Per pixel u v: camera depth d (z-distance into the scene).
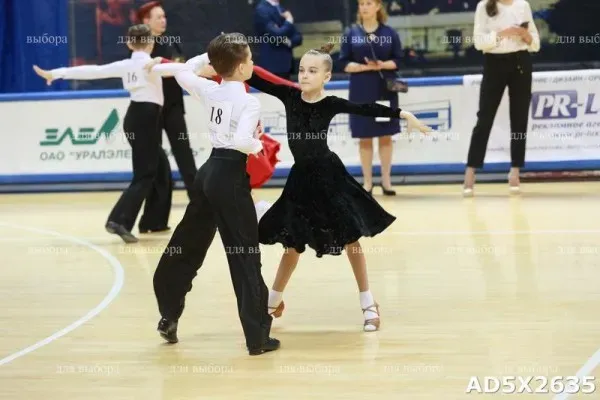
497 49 22.75
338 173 11.35
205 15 29.08
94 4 29.58
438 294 13.36
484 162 25.77
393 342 10.91
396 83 23.12
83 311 13.05
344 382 9.39
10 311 13.17
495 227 18.88
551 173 25.81
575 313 12.00
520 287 13.62
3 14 29.69
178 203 24.59
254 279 10.62
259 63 27.17
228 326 11.99
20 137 27.47
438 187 25.70
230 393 9.16
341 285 14.23
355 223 11.08
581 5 28.31
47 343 11.33
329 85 26.12
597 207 21.02
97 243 18.94
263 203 11.91
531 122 25.58
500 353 10.27
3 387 9.55
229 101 10.66
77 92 27.22
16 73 29.97
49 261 17.06
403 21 28.72
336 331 11.55
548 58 28.73
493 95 23.00
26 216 23.22
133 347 11.05
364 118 23.33
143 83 18.36
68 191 27.84
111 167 27.08
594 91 25.28
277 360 10.31
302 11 28.94
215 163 10.68
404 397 8.85
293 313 12.59
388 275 14.77
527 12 22.88
